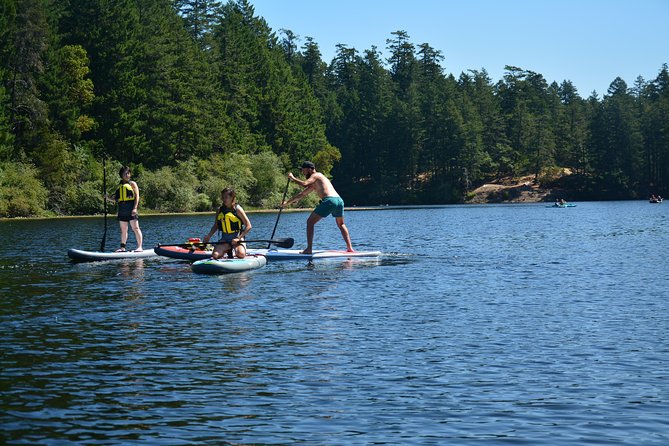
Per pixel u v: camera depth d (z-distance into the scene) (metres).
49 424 6.26
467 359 8.51
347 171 146.25
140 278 16.17
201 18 124.88
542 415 6.53
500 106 158.88
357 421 6.36
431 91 147.25
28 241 29.33
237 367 8.12
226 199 18.27
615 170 137.50
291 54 163.62
